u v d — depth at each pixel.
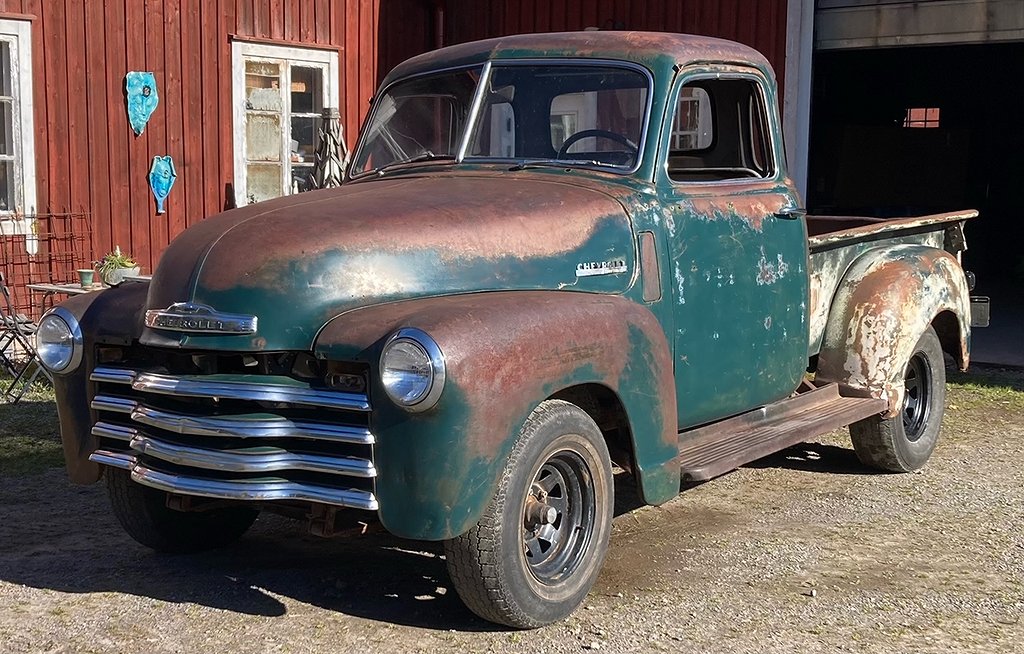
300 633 3.82
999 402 7.95
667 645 3.74
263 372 3.71
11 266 9.76
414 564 4.55
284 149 11.77
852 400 5.61
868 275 5.82
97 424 4.07
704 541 4.86
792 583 4.34
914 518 5.22
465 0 12.91
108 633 3.81
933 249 6.23
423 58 5.19
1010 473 6.05
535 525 3.81
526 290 4.03
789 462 6.29
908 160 16.02
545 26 12.36
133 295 4.25
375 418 3.49
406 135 5.02
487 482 3.52
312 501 3.60
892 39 10.31
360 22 12.28
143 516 4.47
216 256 3.77
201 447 3.68
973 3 9.88
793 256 5.20
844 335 5.72
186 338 3.72
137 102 10.48
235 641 3.75
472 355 3.44
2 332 8.43
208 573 4.45
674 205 4.57
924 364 6.09
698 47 4.85
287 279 3.67
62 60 9.95
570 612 3.92
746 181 5.02
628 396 4.02
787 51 10.73
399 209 3.99
